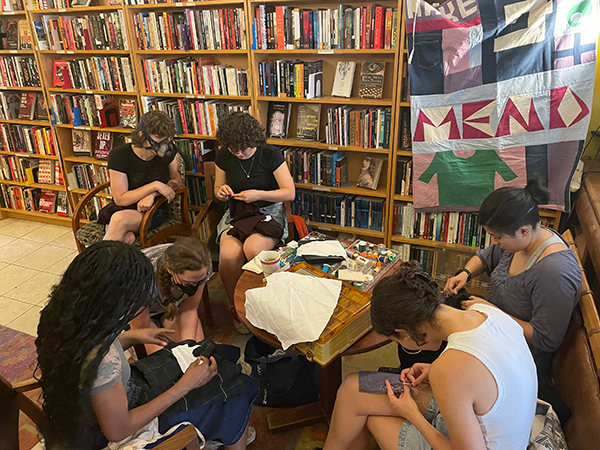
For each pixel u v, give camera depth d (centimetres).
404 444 127
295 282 164
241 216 251
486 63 217
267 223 247
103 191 358
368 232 288
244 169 260
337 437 145
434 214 266
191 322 191
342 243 209
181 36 288
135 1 291
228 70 287
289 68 272
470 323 111
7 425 123
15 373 220
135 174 274
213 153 322
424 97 231
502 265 170
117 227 258
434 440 114
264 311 154
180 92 308
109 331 104
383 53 254
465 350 104
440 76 225
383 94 277
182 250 166
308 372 185
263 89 285
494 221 146
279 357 181
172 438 119
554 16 202
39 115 369
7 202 407
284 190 257
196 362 139
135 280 106
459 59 219
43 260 333
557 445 129
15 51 346
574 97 210
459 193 246
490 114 224
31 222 404
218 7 290
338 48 259
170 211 296
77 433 109
